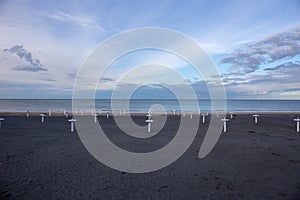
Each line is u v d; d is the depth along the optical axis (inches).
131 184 205.3
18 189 189.2
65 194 181.0
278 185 205.2
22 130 531.8
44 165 257.0
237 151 336.5
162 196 180.2
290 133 516.1
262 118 882.1
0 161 270.7
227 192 189.0
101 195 180.4
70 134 479.2
